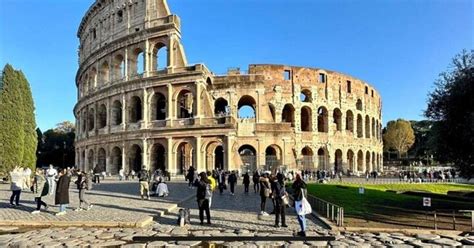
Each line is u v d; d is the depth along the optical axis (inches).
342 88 4057.6
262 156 3176.7
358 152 4237.2
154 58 3225.9
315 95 3838.6
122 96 3282.5
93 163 3555.6
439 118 1405.0
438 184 2829.7
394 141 6476.4
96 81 3661.4
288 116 3890.3
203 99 2984.7
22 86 2785.4
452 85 1352.1
